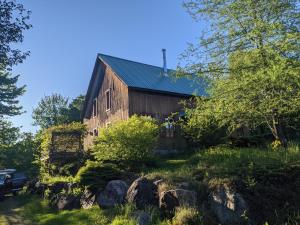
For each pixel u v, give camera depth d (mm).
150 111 24234
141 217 10477
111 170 14531
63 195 15234
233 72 13477
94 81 31219
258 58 12922
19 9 21812
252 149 14914
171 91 24891
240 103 12992
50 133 24234
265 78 11734
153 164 16516
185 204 10250
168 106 25109
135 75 26109
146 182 11805
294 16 12898
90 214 12266
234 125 14648
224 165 11992
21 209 16547
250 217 9688
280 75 11398
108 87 27984
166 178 11773
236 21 13555
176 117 24312
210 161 13797
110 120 26891
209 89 14695
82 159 21594
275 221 9664
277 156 11930
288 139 18250
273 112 13188
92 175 14273
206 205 10469
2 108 49500
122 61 28516
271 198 10164
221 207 10133
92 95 31891
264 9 13039
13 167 49750
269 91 12539
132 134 16250
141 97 24250
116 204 11992
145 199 11375
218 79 14203
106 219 11312
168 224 9945
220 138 18812
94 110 31250
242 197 10008
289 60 11742
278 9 12930
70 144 24109
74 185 15547
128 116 23547
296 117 14273
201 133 18891
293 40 11969
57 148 23812
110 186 12820
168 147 22641
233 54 13820
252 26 13320
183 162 16250
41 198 18547
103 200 12680
